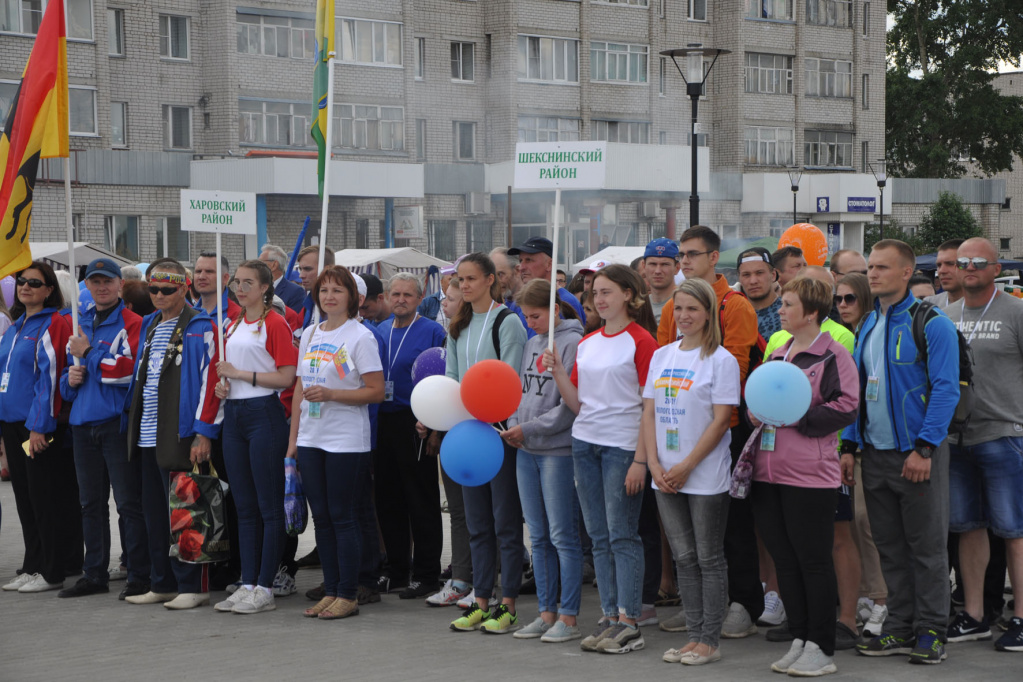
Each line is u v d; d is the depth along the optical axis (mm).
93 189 35375
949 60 53688
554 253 6707
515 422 6926
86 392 8055
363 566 7895
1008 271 30422
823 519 6062
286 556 8320
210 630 7129
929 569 6305
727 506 6332
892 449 6348
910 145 55531
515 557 7051
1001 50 54656
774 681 5957
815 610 6055
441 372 7734
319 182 8438
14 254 8398
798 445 6066
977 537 6785
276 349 7555
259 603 7617
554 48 44125
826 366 6148
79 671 6254
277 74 38844
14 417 8438
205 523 7668
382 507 8258
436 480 8117
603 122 45469
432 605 7809
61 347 8336
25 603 8000
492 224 42844
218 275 7586
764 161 49000
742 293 7477
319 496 7414
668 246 7637
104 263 8180
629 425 6492
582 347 6695
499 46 43000
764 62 48969
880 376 6375
